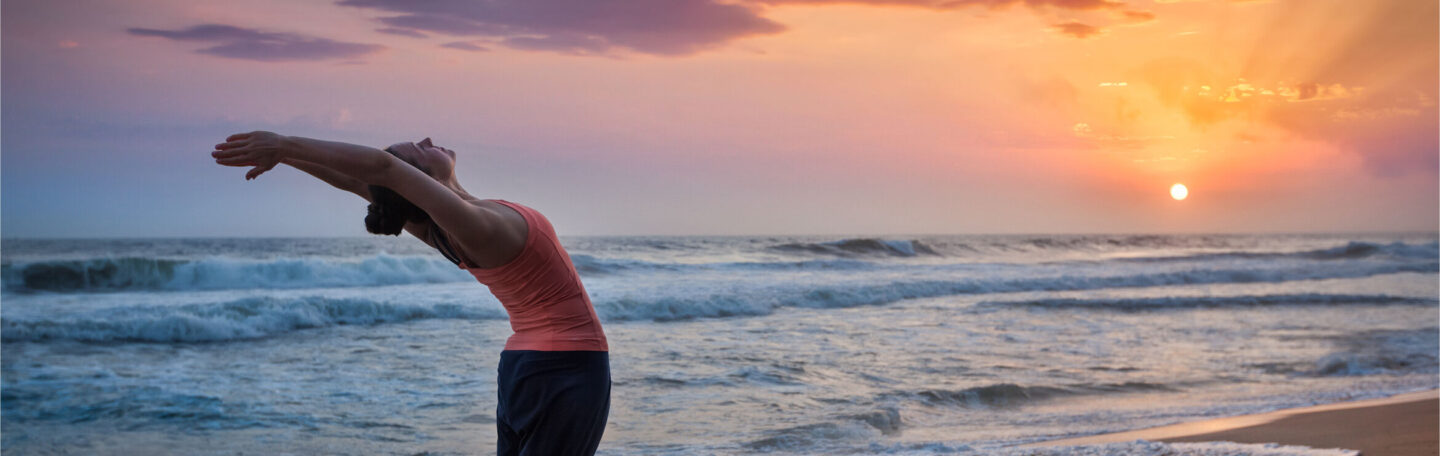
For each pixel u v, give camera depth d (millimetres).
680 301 14578
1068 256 39438
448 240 2168
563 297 2209
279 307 12969
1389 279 26625
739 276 22938
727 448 5465
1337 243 75750
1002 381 8180
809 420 6324
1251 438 5508
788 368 8688
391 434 6082
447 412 6785
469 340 11094
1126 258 37656
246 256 39562
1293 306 16969
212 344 10875
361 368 8859
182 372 8680
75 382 8023
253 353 10070
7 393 7398
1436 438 5355
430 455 5496
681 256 32625
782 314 14711
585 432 2207
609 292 17109
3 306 14961
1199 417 6504
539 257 2156
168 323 11438
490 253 2084
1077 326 13242
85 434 6102
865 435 5887
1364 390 7789
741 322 13336
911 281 21078
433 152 2182
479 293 17391
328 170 2111
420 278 20969
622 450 5398
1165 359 9836
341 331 11984
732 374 8266
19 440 5902
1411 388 7895
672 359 9211
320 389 7684
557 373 2182
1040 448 4844
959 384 7988
